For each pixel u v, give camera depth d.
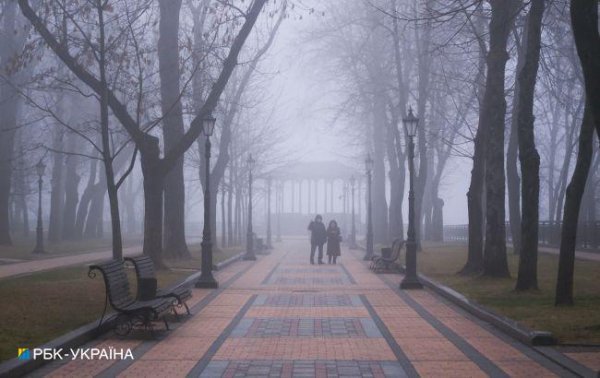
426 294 17.70
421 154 33.88
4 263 27.67
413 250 19.39
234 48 20.91
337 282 21.27
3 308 13.08
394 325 12.48
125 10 22.84
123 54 19.45
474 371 8.73
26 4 18.86
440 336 11.31
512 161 30.00
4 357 8.91
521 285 16.31
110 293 10.77
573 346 10.12
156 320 12.01
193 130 21.44
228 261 29.14
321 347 10.35
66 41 19.44
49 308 13.22
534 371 8.73
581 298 14.98
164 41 24.92
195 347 10.34
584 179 13.75
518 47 24.67
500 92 19.31
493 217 19.61
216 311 14.34
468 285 18.16
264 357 9.61
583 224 33.66
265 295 17.39
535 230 16.31
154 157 21.67
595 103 9.11
